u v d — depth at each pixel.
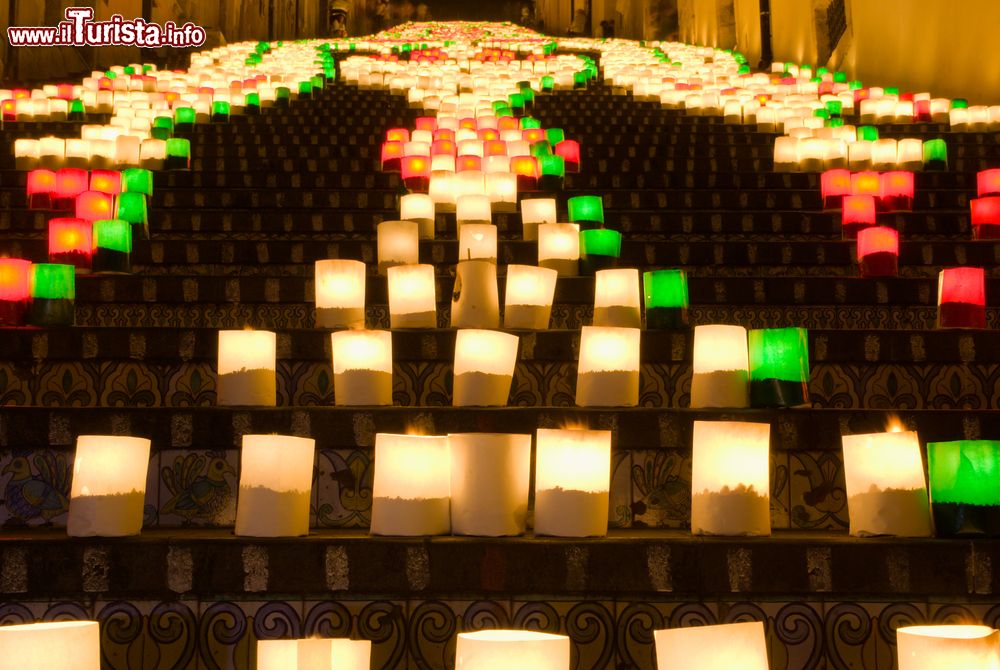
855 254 5.11
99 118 10.95
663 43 22.11
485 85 14.16
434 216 5.77
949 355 3.39
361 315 3.41
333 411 2.76
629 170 8.24
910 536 2.39
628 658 2.33
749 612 2.34
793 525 2.77
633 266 5.07
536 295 3.41
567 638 1.94
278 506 2.38
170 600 2.33
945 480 2.42
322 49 20.53
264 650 2.06
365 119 11.32
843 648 2.33
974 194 6.59
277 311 4.29
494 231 4.25
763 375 2.77
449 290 4.20
